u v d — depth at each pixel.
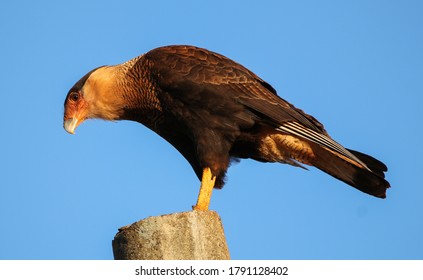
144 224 8.73
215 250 8.80
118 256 8.89
